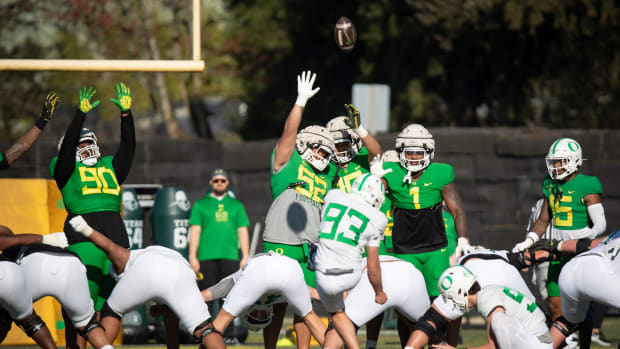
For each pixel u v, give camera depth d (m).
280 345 32.44
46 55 85.50
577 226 25.50
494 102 82.25
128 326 32.94
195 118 98.94
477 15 71.19
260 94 101.56
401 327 24.55
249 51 99.12
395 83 84.00
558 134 43.34
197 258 33.84
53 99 24.16
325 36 96.81
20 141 23.78
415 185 24.34
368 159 24.39
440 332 23.42
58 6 81.88
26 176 42.84
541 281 30.47
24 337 31.62
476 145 43.47
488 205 43.31
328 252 20.48
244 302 20.45
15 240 20.22
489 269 21.59
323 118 96.75
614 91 72.31
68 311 20.56
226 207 33.72
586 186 25.27
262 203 43.88
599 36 70.69
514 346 18.98
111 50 87.19
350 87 94.56
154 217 35.19
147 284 20.08
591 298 21.25
